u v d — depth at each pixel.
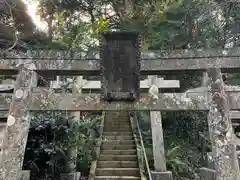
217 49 3.21
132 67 2.87
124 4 7.63
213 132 2.72
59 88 6.58
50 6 7.48
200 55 3.20
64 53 3.33
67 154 5.11
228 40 6.54
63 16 8.15
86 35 5.16
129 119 9.19
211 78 2.98
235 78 5.32
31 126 4.79
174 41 5.84
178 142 6.94
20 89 3.06
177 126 7.25
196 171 6.32
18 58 3.29
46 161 4.99
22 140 2.79
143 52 3.30
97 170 5.66
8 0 4.37
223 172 2.47
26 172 2.92
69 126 5.09
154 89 3.05
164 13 5.75
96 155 6.11
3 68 3.23
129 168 5.78
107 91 2.82
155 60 3.24
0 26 4.38
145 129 8.00
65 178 4.89
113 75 2.87
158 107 2.92
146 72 3.28
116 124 8.83
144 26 5.84
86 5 9.24
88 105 2.95
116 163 6.02
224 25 6.50
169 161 6.23
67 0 8.52
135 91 2.84
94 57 3.30
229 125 2.68
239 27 6.53
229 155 2.54
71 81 6.86
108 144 7.14
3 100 3.22
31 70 3.20
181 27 5.89
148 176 5.35
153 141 6.01
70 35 5.41
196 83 6.26
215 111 2.78
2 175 2.58
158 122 6.25
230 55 3.14
